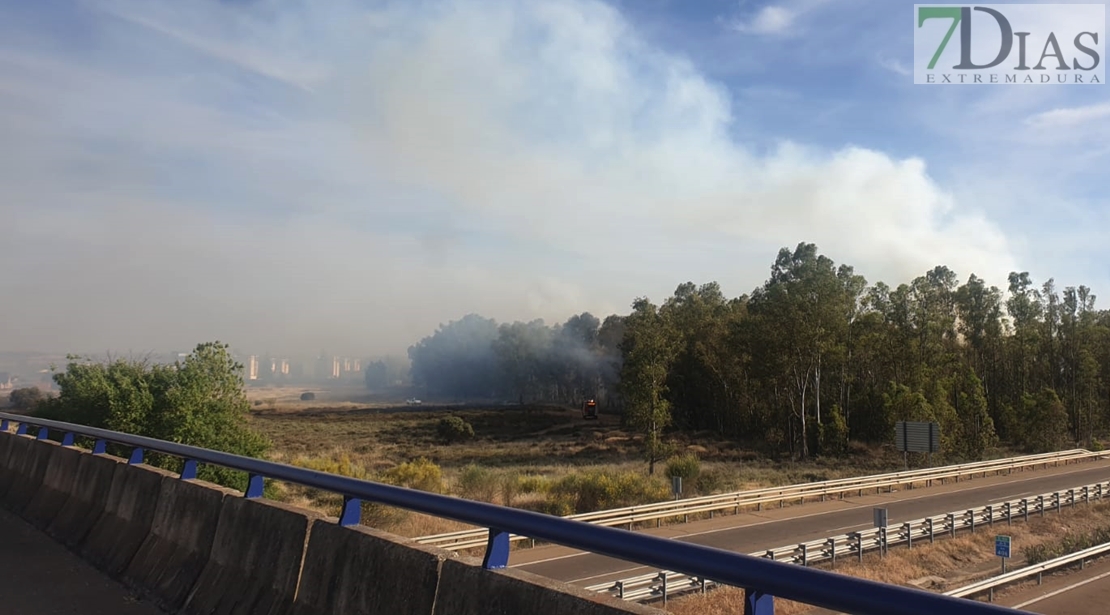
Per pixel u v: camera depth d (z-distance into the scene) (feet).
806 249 225.15
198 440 61.41
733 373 235.81
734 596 48.11
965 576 62.23
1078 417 236.84
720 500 87.20
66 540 28.45
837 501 100.73
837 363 205.98
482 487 91.56
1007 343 250.98
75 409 63.00
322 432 259.19
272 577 17.12
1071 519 88.63
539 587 10.83
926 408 181.78
